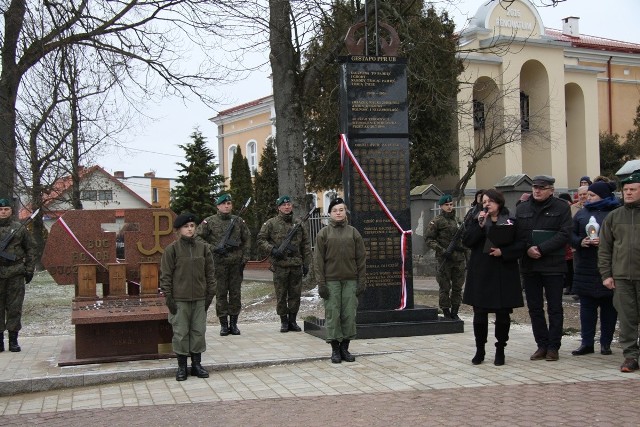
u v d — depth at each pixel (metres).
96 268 8.76
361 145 10.16
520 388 6.55
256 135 40.47
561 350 8.57
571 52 36.03
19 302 9.44
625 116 37.56
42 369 8.03
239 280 10.64
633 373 7.05
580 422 5.33
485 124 27.44
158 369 7.86
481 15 28.69
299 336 10.29
